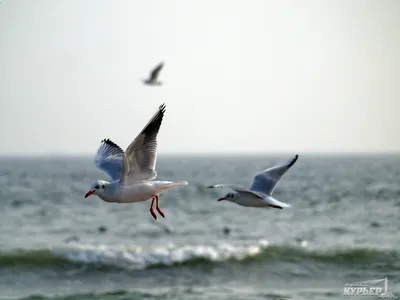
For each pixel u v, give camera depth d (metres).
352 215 38.69
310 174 104.81
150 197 10.14
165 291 18.81
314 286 19.58
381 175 95.56
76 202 49.75
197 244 27.59
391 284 19.62
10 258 22.78
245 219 37.44
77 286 19.86
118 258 23.00
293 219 37.12
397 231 31.19
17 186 72.38
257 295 18.14
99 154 11.35
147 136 9.69
